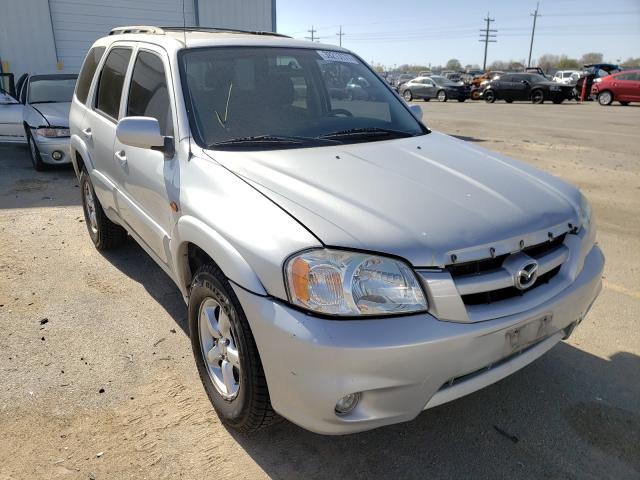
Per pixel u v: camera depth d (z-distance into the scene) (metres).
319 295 1.92
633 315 3.68
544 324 2.22
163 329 3.44
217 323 2.52
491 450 2.43
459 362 2.00
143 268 4.39
